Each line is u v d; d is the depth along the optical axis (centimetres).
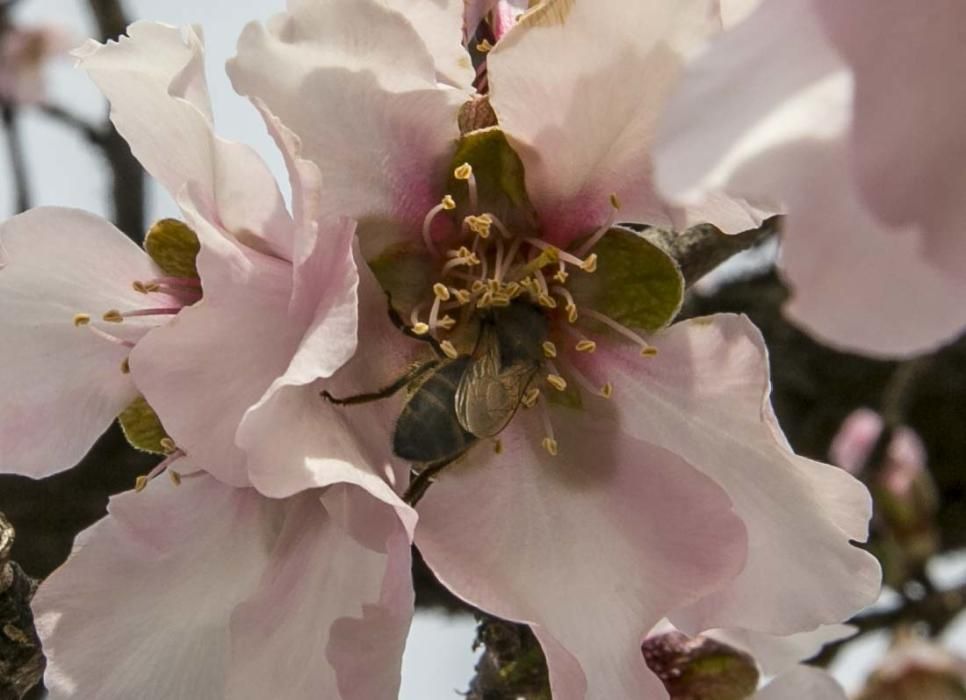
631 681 19
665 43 19
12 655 21
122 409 20
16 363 20
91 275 20
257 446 18
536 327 20
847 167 16
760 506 19
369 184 20
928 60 16
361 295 20
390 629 18
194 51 19
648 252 20
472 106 20
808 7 16
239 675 19
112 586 20
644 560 19
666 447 20
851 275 16
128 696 20
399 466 19
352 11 19
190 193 19
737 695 22
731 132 16
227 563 20
